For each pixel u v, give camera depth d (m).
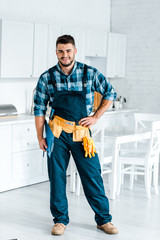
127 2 7.11
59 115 3.61
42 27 5.60
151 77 6.96
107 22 7.28
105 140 4.85
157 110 6.93
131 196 4.98
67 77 3.51
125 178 5.89
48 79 3.57
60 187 3.67
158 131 5.05
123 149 5.37
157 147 5.13
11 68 5.26
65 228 3.77
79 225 3.93
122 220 4.12
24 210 4.35
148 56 6.97
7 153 4.98
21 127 5.13
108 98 3.64
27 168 5.29
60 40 3.37
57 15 6.31
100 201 3.69
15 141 5.07
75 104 3.56
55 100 3.60
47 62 5.74
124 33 7.20
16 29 5.25
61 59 3.40
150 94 6.98
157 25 6.84
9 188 5.07
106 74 6.85
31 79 6.02
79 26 6.73
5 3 5.50
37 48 5.57
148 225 4.01
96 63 6.97
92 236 3.67
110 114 6.53
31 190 5.12
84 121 3.58
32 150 5.33
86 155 3.54
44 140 3.66
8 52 5.20
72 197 4.89
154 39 6.89
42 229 3.83
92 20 6.97
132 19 7.09
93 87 3.60
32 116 5.56
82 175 3.65
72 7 6.57
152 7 6.86
